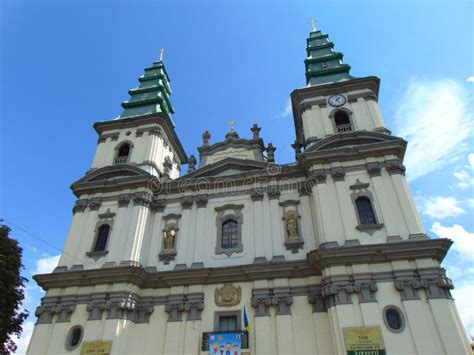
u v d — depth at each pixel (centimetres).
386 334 1811
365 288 1956
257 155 2947
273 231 2433
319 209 2333
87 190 2862
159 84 3778
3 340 2462
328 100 2961
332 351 1920
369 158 2486
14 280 2567
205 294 2277
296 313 2092
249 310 2158
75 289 2358
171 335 2145
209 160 3041
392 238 2106
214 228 2564
